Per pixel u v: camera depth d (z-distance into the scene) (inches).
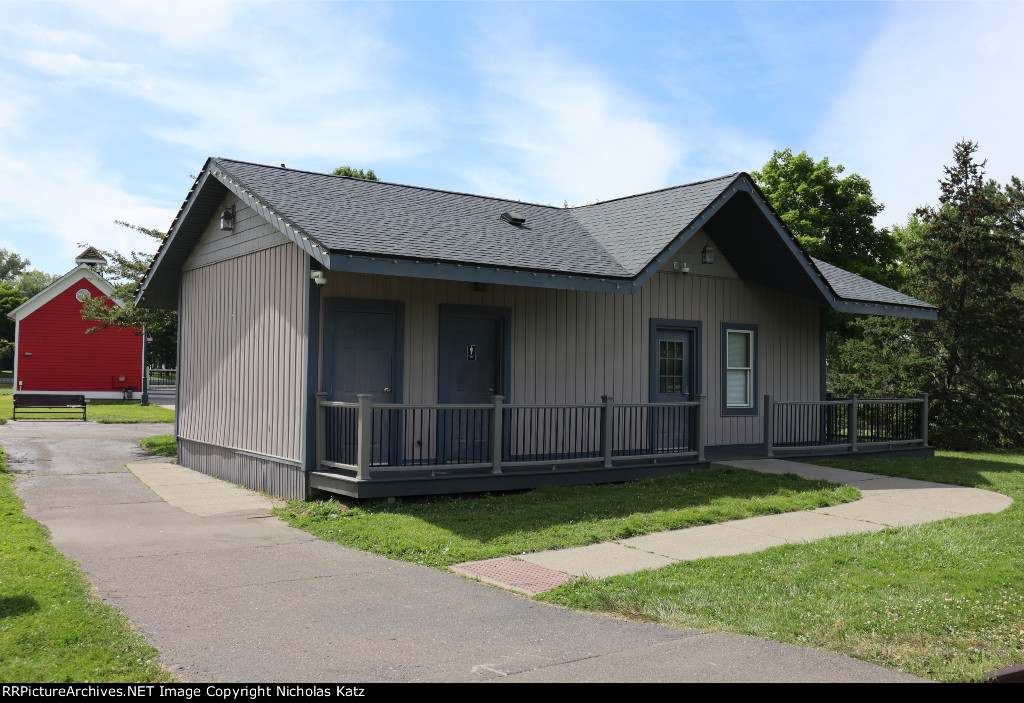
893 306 622.8
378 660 197.6
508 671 190.9
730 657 201.3
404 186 555.5
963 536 329.7
